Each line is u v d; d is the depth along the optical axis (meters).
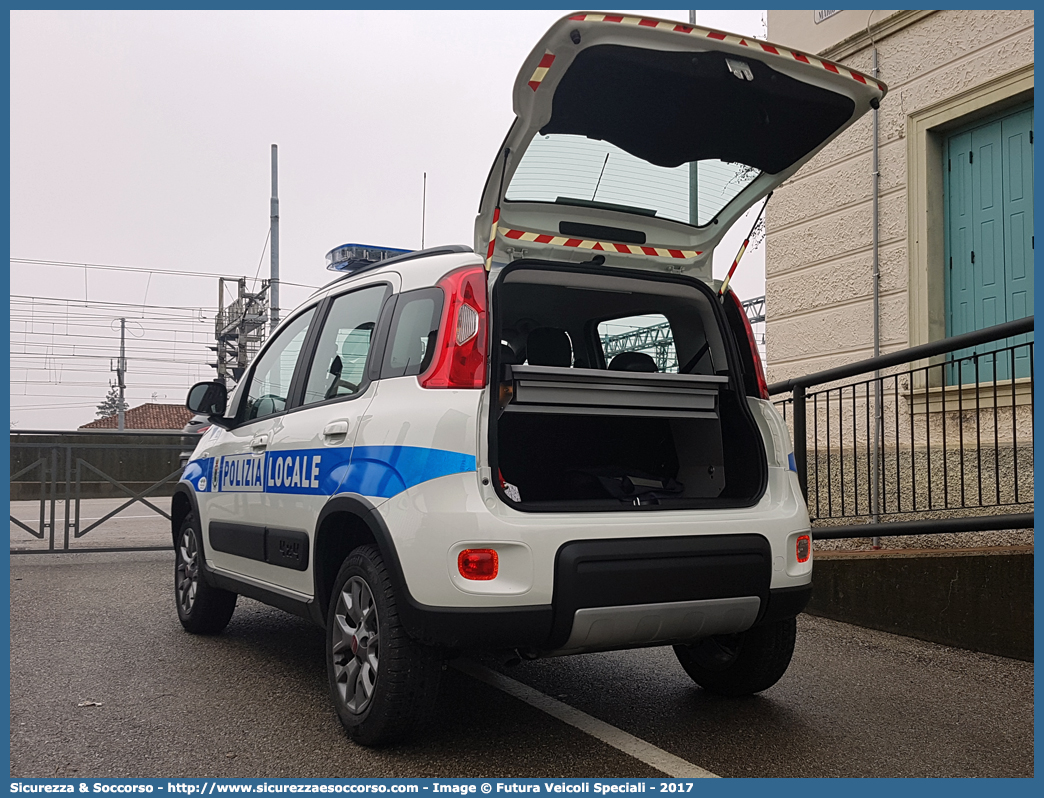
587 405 3.61
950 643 5.14
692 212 4.05
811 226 8.88
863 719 3.89
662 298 4.18
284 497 4.16
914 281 7.84
